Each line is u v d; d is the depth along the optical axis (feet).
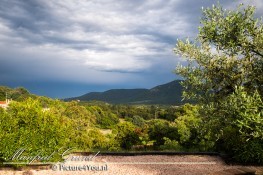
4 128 36.37
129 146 82.28
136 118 274.98
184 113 113.09
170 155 46.16
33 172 34.88
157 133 79.51
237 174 28.45
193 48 31.89
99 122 232.32
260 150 40.50
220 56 31.53
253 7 27.40
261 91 28.27
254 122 23.41
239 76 30.04
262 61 28.94
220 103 29.84
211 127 30.58
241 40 27.09
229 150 45.21
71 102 163.02
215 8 28.35
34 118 38.22
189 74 31.81
